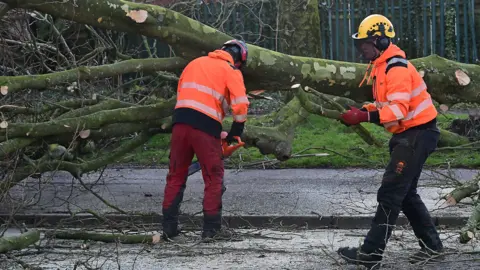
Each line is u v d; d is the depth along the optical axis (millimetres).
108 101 9531
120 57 11719
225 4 16406
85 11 7848
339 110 7219
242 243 8422
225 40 8414
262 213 10055
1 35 11328
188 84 8070
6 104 9695
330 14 19859
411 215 7273
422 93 6832
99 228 9344
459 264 7234
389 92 6648
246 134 10047
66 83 8547
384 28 6852
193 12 14609
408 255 7586
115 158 10031
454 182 9453
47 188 12000
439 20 20016
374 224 6812
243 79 8602
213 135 8055
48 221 9906
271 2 19438
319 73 8531
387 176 6770
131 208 10453
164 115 9102
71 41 14188
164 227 8430
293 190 11680
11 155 9281
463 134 14297
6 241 6875
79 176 9695
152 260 7543
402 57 6824
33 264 7324
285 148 10289
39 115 10359
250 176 13039
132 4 7988
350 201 10734
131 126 9578
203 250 7969
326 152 14266
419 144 6754
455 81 8547
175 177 8383
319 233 9281
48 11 7848
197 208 10422
